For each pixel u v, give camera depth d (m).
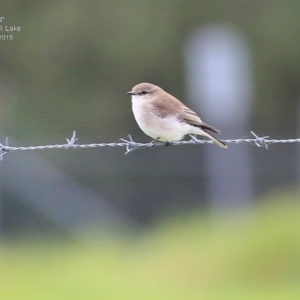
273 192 24.52
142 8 33.41
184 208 24.28
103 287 14.37
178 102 11.52
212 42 26.64
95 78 33.31
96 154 24.92
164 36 33.41
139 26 33.31
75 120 33.16
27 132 32.34
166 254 16.55
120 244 18.81
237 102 25.27
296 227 15.85
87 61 33.31
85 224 22.55
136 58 33.34
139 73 33.50
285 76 34.06
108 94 33.34
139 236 20.11
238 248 15.84
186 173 24.38
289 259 15.28
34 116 32.78
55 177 22.61
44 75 33.19
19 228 22.30
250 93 32.75
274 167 24.67
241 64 28.98
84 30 33.19
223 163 24.00
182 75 33.44
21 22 33.09
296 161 24.81
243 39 33.69
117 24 33.34
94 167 24.83
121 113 33.41
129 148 11.09
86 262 16.34
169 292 14.29
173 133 11.33
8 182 22.36
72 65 33.25
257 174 24.61
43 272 15.36
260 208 17.69
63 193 22.62
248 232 16.41
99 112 33.25
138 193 24.42
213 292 14.55
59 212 22.52
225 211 21.06
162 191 24.44
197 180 24.30
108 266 16.08
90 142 32.75
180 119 11.31
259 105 33.84
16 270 15.55
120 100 33.34
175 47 33.47
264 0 33.88
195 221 18.98
